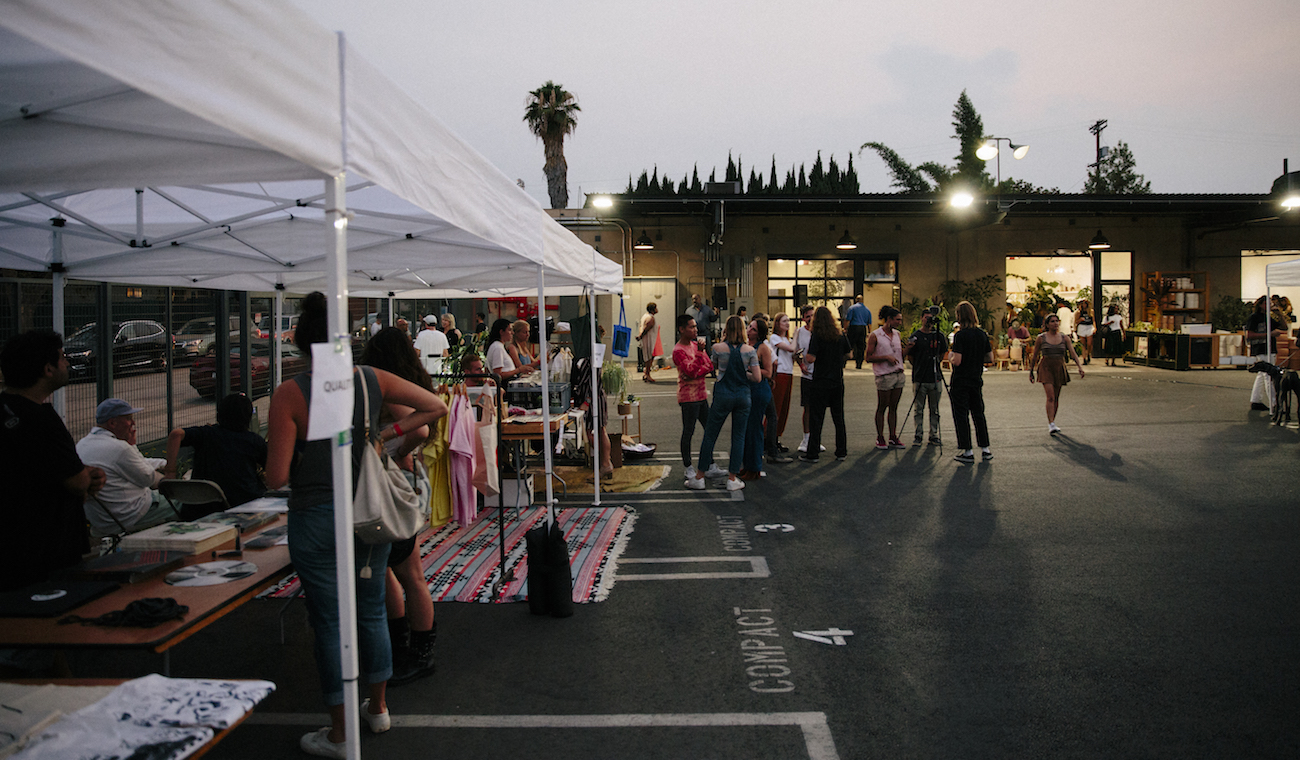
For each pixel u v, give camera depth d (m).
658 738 3.26
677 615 4.61
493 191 4.04
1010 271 23.11
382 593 3.27
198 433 4.98
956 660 3.95
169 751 2.00
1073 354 10.60
